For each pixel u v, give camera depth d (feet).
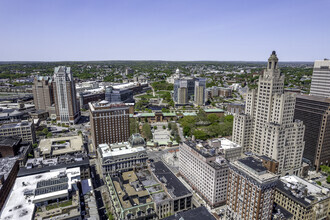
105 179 652.07
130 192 504.43
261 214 428.56
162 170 613.52
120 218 455.63
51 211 450.71
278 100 619.26
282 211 485.56
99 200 592.60
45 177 556.51
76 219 453.58
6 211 442.09
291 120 640.58
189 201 521.65
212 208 562.66
